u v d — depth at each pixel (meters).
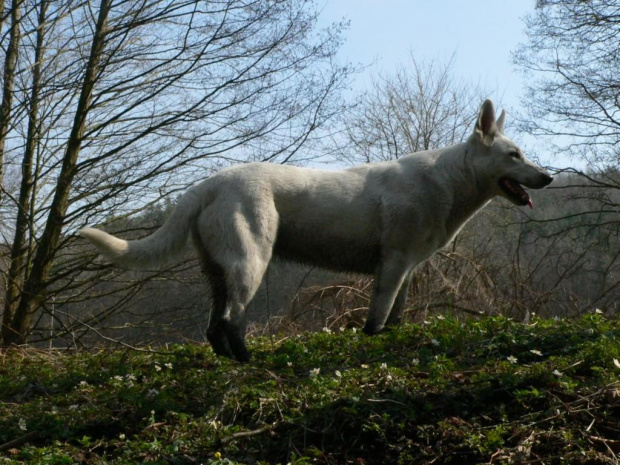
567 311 10.78
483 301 10.57
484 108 6.73
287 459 3.96
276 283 15.09
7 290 10.22
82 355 7.47
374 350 5.90
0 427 4.71
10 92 9.87
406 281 6.88
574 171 13.60
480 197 6.86
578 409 3.92
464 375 4.79
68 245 10.23
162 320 11.54
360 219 6.39
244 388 4.79
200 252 6.23
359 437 4.05
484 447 3.69
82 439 4.48
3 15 9.93
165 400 4.98
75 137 9.86
